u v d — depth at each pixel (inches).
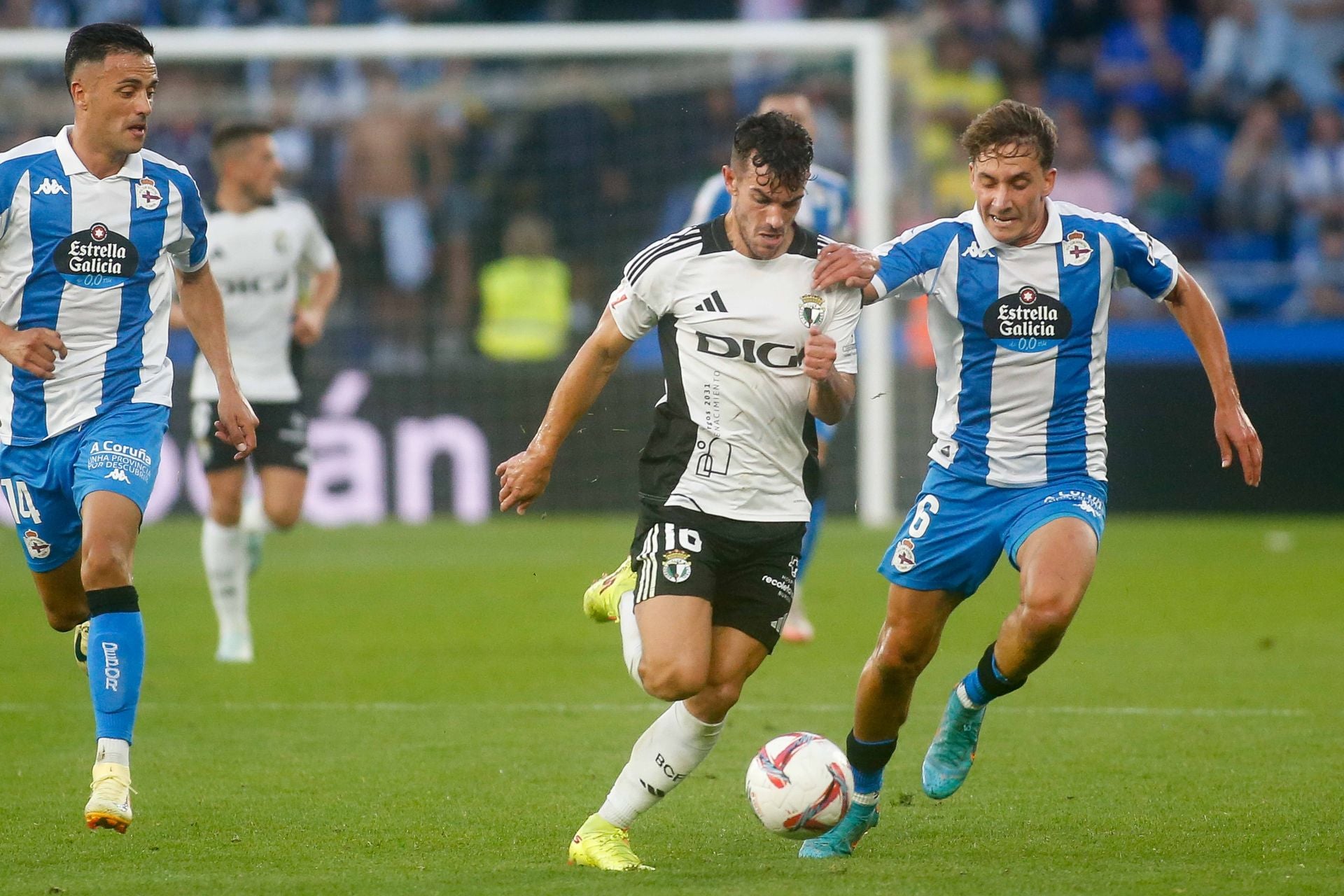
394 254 2369.6
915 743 903.7
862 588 1539.1
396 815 729.6
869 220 1990.7
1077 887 588.1
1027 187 671.8
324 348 2258.9
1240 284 2333.9
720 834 697.6
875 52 1974.7
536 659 1188.5
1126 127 2628.0
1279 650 1207.6
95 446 720.3
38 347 697.0
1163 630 1301.7
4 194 717.9
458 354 2297.0
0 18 2591.0
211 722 958.4
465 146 2386.8
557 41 1952.5
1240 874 608.4
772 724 951.6
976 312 695.1
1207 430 2138.3
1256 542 1900.8
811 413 651.5
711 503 644.1
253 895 582.9
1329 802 744.3
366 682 1089.4
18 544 1937.7
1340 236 2517.2
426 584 1594.5
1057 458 698.8
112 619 682.2
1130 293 2304.4
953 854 652.7
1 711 989.8
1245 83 2726.4
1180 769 820.6
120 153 733.9
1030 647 657.6
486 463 2140.7
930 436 2162.9
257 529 1246.9
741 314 637.3
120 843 674.8
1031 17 2748.5
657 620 627.2
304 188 2379.4
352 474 2137.1
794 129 614.9
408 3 2696.9
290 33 1913.1
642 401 2149.4
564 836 689.6
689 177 2393.0
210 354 783.7
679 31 1957.4
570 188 2384.4
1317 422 2134.6
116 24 727.7
